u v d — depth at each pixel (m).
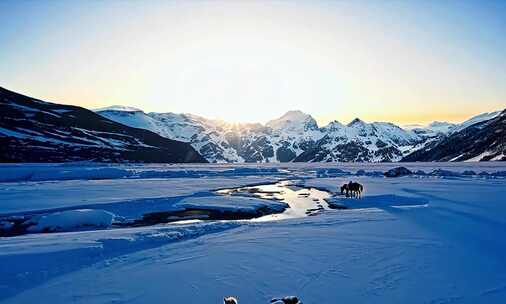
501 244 12.98
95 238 14.14
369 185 41.78
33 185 42.94
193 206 27.48
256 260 11.39
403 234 14.85
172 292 8.93
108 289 9.23
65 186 41.44
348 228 16.34
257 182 52.88
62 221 20.23
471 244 13.00
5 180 55.28
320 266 10.66
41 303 8.50
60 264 11.27
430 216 19.25
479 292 8.52
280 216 24.05
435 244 13.06
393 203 26.86
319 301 8.17
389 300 8.16
